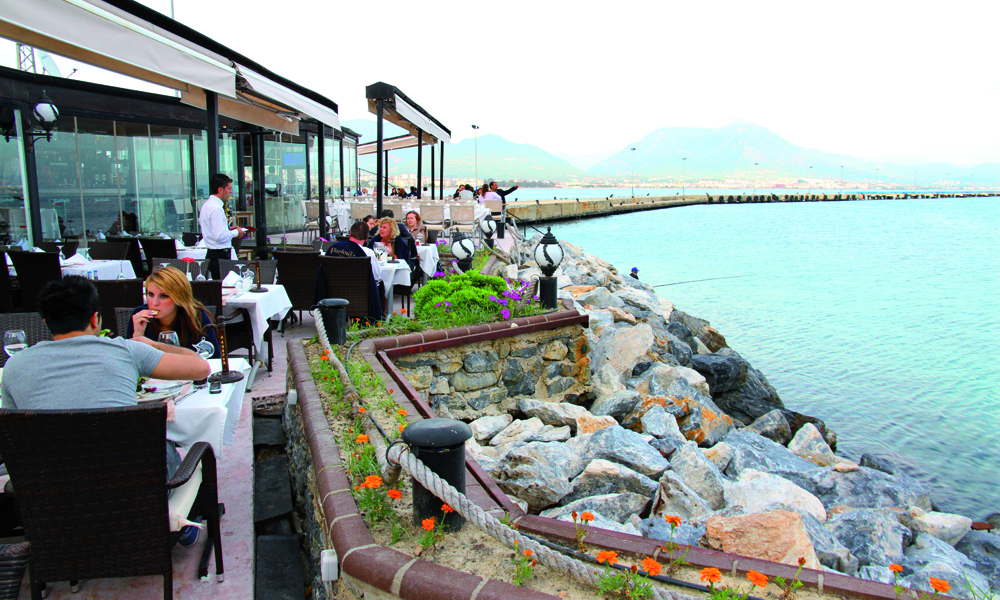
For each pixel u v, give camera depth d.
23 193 10.23
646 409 6.92
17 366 2.58
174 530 2.64
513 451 4.97
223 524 3.50
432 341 6.07
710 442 6.77
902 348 16.81
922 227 71.00
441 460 2.58
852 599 2.29
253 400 5.14
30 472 2.23
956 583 3.85
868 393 12.94
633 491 4.62
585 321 7.43
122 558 2.40
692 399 7.34
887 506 5.64
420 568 2.19
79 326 2.67
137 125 12.42
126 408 2.23
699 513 4.38
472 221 15.87
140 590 2.88
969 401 12.45
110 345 2.73
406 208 15.68
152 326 3.91
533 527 2.65
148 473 2.34
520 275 13.73
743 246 44.34
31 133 10.24
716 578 2.13
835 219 84.19
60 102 10.89
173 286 3.84
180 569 3.06
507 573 2.30
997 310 22.81
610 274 18.47
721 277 29.52
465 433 2.62
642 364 8.87
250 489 3.89
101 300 5.23
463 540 2.52
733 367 11.32
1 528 2.79
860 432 10.91
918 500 5.72
